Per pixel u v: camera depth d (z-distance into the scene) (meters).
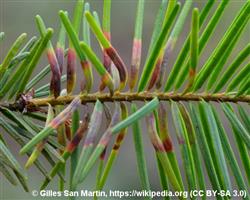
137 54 0.20
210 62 0.20
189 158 0.20
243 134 0.20
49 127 0.19
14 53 0.20
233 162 0.20
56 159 0.20
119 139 0.20
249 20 0.20
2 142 0.20
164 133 0.20
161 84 0.20
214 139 0.20
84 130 0.20
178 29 0.20
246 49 0.20
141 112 0.19
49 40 0.20
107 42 0.20
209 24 0.20
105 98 0.20
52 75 0.20
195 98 0.20
